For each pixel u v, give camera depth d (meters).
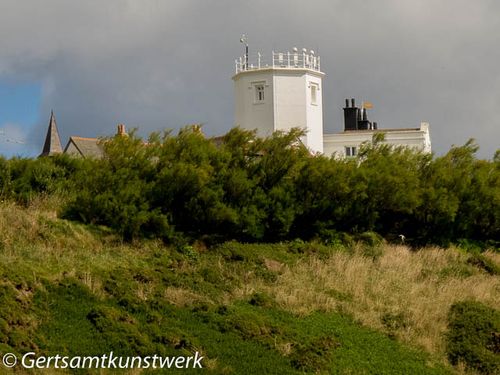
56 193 118.12
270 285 106.38
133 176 119.94
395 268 122.88
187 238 117.12
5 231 98.62
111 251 105.69
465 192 152.25
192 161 123.62
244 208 123.94
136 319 86.19
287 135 135.62
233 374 78.81
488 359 94.19
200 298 95.94
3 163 117.75
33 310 81.62
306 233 133.12
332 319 98.44
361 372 85.06
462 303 108.56
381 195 140.12
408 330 99.44
